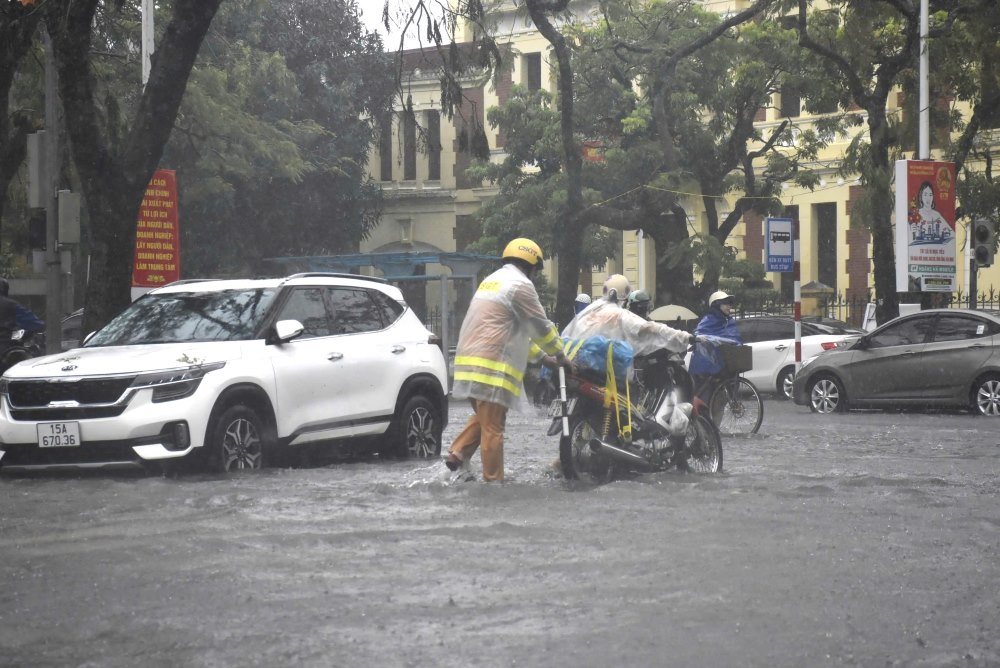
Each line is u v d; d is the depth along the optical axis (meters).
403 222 52.81
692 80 33.25
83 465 11.42
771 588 6.23
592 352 10.59
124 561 6.96
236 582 6.35
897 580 6.44
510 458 12.86
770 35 32.25
